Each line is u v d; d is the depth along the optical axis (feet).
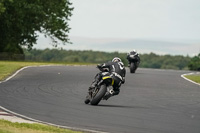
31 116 159.22
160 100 224.53
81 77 333.83
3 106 179.22
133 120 159.53
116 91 199.82
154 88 284.41
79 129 138.72
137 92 255.70
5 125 129.59
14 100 197.57
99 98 189.98
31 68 403.95
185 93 264.11
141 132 139.54
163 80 354.33
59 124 146.82
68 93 232.73
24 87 249.55
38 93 226.38
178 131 143.43
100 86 193.26
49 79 305.32
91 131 136.67
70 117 160.35
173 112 183.73
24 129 127.24
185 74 463.83
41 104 189.16
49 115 163.02
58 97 214.48
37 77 315.78
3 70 352.49
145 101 217.15
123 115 169.17
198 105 211.00
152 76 392.68
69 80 305.32
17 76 316.81
